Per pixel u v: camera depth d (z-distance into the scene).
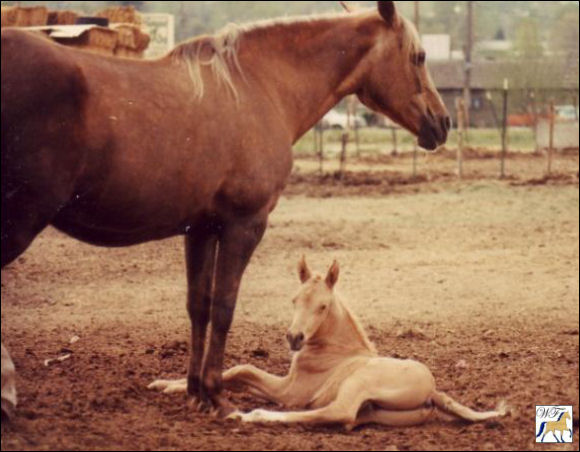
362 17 8.22
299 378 7.70
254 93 7.56
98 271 15.17
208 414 7.53
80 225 6.88
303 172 31.55
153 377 8.79
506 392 8.75
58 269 15.17
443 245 18.17
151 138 6.79
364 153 42.22
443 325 11.89
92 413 7.38
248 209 7.44
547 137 44.50
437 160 37.78
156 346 10.24
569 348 10.65
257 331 11.36
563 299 13.62
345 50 8.10
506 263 16.47
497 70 64.81
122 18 23.31
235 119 7.32
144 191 6.81
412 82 8.28
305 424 7.26
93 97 6.55
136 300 13.10
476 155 40.03
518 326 11.85
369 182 28.56
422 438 7.19
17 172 6.32
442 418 7.72
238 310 12.66
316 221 20.81
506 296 13.83
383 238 18.86
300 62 7.95
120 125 6.64
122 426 7.04
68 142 6.43
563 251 17.61
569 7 126.88
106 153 6.59
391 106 8.33
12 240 6.45
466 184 27.75
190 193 7.08
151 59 7.23
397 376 7.45
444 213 22.22
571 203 23.83
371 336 11.16
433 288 14.35
